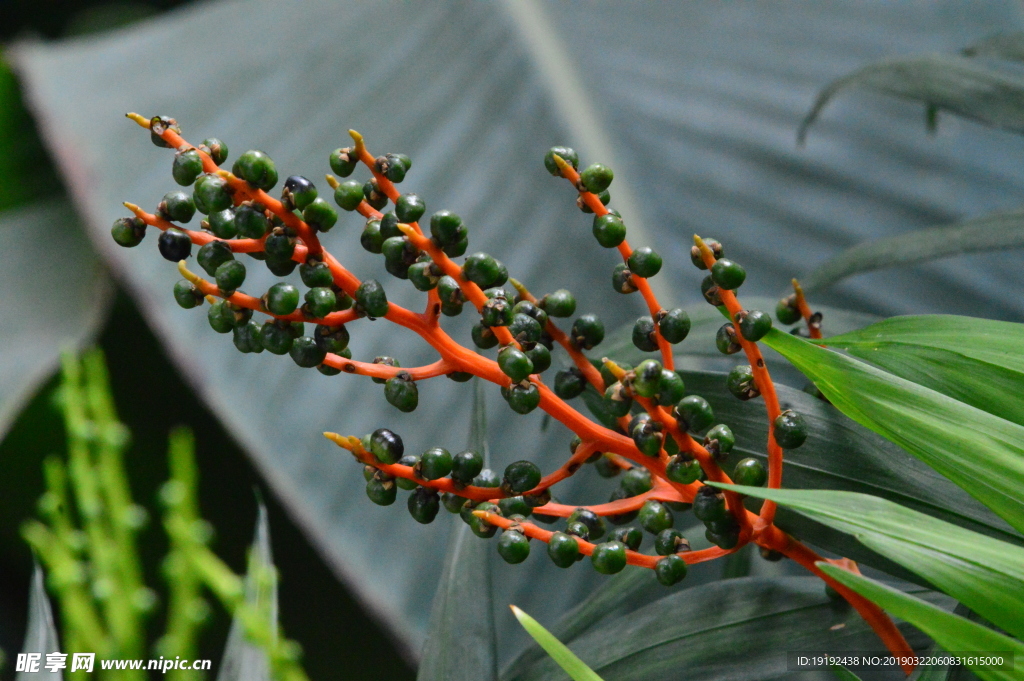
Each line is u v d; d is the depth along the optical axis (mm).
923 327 667
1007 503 635
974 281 1167
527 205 1310
